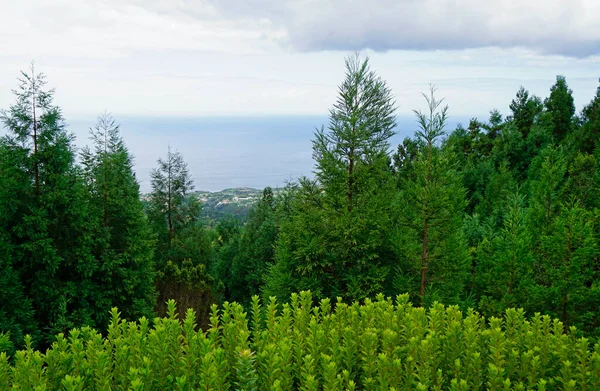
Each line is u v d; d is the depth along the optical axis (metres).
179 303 21.52
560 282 10.28
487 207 27.14
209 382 2.96
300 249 12.35
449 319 4.44
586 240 10.17
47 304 14.54
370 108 13.15
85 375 3.19
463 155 39.50
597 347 3.73
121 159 20.12
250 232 27.19
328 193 13.06
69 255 15.54
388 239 12.46
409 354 3.52
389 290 11.95
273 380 3.15
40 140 15.26
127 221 18.72
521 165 33.97
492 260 13.49
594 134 26.98
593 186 15.90
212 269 29.22
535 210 14.12
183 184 29.42
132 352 3.49
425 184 11.38
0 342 3.51
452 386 3.13
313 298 11.88
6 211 14.00
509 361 3.55
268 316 4.45
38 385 2.94
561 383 3.53
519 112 44.06
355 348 3.75
